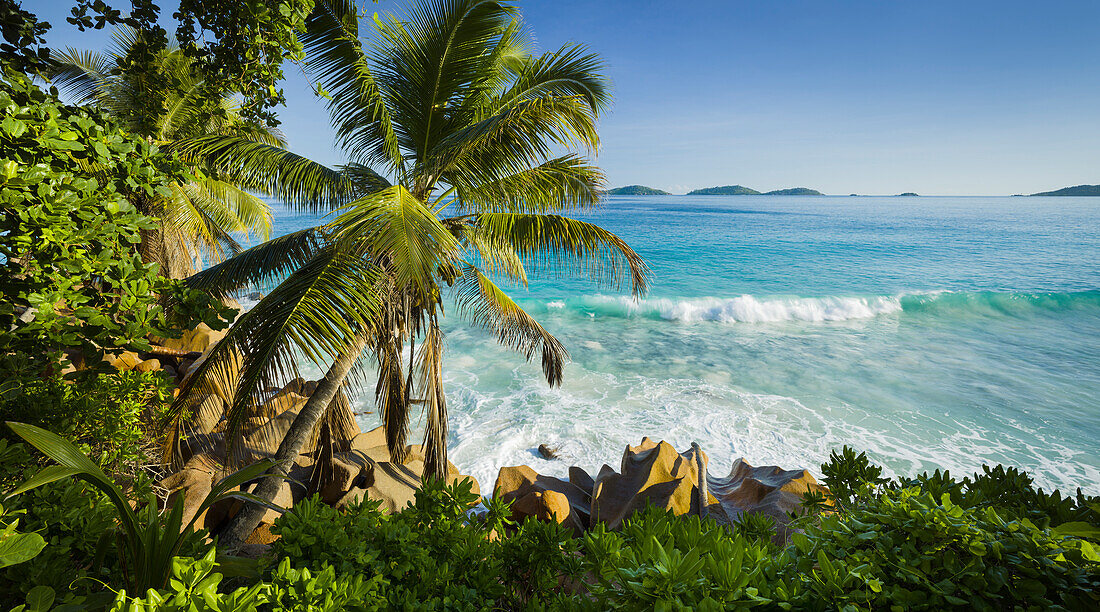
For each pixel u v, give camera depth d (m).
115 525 2.56
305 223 45.72
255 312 5.02
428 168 6.09
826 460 9.74
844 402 12.45
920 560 1.72
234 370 5.36
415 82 6.79
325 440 6.71
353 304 5.10
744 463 8.16
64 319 2.76
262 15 4.41
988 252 39.53
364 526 2.82
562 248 7.11
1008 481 2.58
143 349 3.05
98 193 3.09
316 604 1.84
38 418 3.39
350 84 6.62
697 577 1.76
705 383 13.60
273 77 4.89
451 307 20.27
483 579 2.58
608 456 9.84
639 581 1.78
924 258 36.88
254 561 2.42
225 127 6.97
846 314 21.66
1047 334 18.81
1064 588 1.58
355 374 6.61
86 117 3.11
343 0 6.27
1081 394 12.94
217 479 6.25
